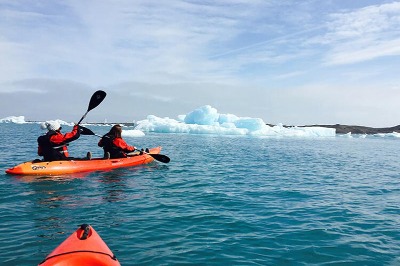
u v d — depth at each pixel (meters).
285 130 45.03
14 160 11.57
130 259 3.65
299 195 7.25
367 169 12.82
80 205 5.78
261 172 10.70
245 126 42.94
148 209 5.70
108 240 4.20
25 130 41.25
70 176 8.33
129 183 7.88
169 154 15.94
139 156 11.08
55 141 8.54
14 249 3.84
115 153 10.20
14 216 5.09
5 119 83.88
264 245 4.18
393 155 20.69
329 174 10.90
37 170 8.33
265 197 6.94
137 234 4.45
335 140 40.69
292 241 4.34
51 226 4.66
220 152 17.72
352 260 3.79
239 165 12.37
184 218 5.23
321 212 5.83
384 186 8.85
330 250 4.07
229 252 3.93
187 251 3.92
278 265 3.62
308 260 3.77
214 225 4.93
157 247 4.02
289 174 10.49
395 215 5.76
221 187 7.91
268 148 21.95
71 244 3.05
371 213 5.86
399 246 4.25
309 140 37.59
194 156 15.26
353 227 5.00
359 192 7.88
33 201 5.96
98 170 9.33
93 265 2.86
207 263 3.62
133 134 33.19
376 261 3.78
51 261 2.78
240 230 4.73
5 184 7.27
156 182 8.19
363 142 38.84
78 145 19.81
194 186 7.91
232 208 5.94
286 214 5.62
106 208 5.64
